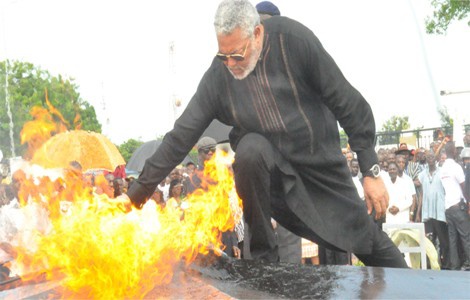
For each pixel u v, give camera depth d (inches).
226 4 95.1
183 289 67.1
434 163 328.2
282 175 102.1
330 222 103.7
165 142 104.2
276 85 99.7
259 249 104.0
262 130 102.3
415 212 336.8
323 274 74.4
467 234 311.4
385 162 320.5
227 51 95.3
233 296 65.1
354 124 101.3
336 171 105.2
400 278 70.6
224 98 103.7
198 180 233.6
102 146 280.1
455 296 62.2
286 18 101.3
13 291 66.5
